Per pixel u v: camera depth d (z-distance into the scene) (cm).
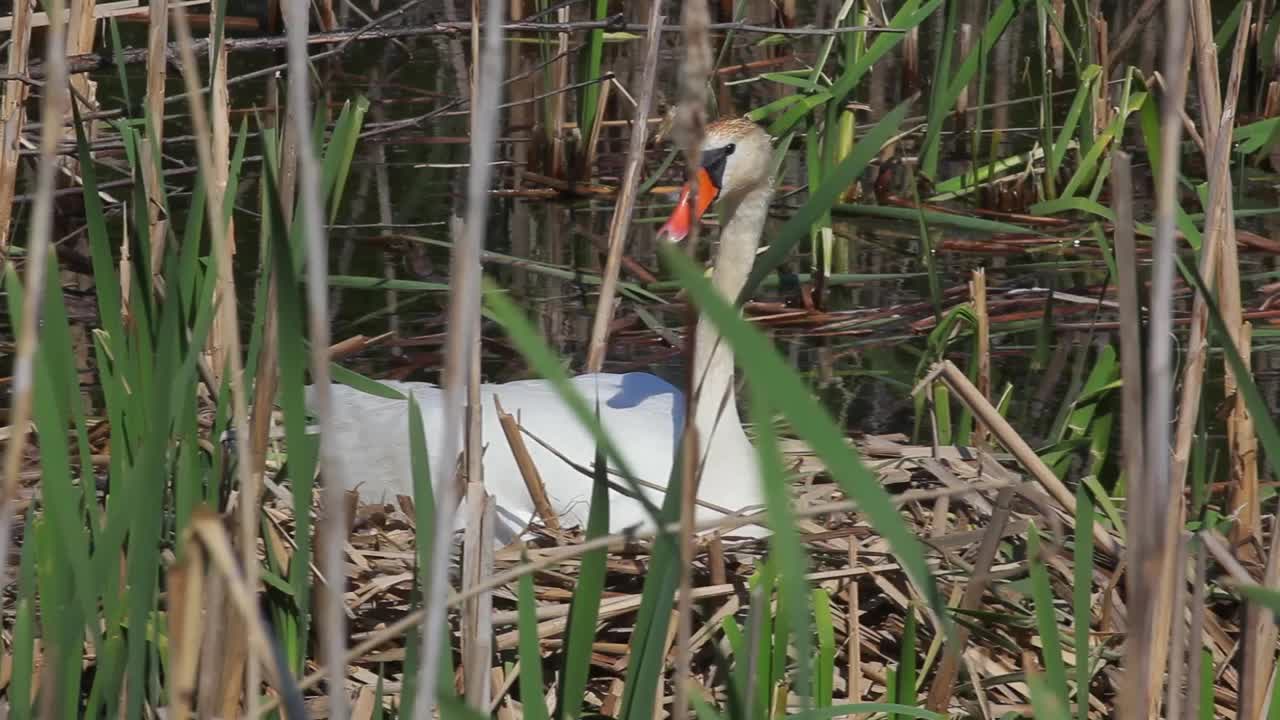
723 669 664
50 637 464
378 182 1605
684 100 316
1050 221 1514
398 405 937
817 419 311
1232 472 816
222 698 515
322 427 375
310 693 687
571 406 351
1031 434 1023
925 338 1223
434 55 2036
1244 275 1334
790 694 687
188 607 348
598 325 945
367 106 933
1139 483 403
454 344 374
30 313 338
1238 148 1542
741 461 852
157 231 693
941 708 632
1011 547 774
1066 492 679
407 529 845
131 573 482
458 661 679
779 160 976
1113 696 697
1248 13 538
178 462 582
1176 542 509
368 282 1228
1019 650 676
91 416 1007
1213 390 1089
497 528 847
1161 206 388
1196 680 490
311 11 1986
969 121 1812
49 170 339
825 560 780
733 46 2108
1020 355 1180
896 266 1402
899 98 1870
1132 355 413
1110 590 693
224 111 615
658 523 423
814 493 864
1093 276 1356
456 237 404
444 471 374
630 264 1364
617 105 1861
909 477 870
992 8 2194
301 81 365
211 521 340
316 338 372
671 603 468
